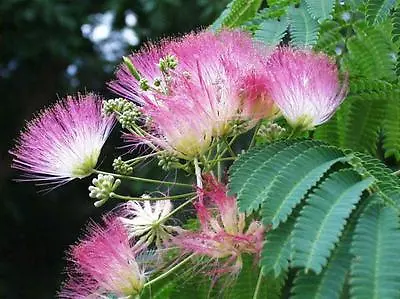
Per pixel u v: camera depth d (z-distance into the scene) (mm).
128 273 266
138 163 288
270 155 237
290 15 331
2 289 1197
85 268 271
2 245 1229
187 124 259
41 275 1238
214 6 934
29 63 1260
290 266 203
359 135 350
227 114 262
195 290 289
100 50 1278
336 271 198
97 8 1239
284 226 212
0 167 1236
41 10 1148
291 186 222
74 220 1257
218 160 263
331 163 230
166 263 276
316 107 268
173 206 288
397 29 307
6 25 1178
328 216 206
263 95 265
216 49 271
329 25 348
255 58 275
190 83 261
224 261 264
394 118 347
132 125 276
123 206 282
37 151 286
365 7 332
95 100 296
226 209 250
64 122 286
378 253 193
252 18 359
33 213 1248
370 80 334
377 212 208
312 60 274
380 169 229
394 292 182
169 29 1102
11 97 1277
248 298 274
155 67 289
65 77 1278
